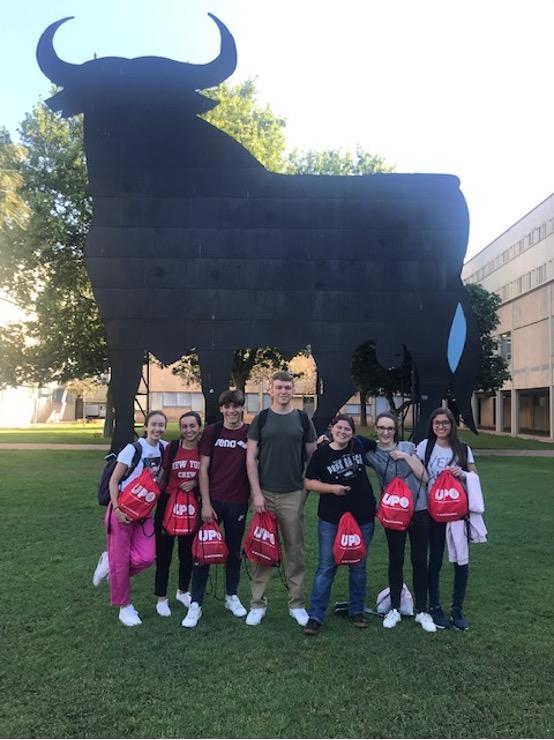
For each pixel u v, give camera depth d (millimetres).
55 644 4148
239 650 4102
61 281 21062
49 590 5211
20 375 22234
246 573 5953
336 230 7426
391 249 7461
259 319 7301
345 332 7379
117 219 7258
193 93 7328
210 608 4938
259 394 48125
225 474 4719
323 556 4488
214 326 7258
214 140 7355
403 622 4645
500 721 3254
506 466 15016
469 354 7504
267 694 3504
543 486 11305
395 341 7414
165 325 7223
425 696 3504
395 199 7512
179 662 3906
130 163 7293
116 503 4477
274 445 4617
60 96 7270
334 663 3916
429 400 7469
